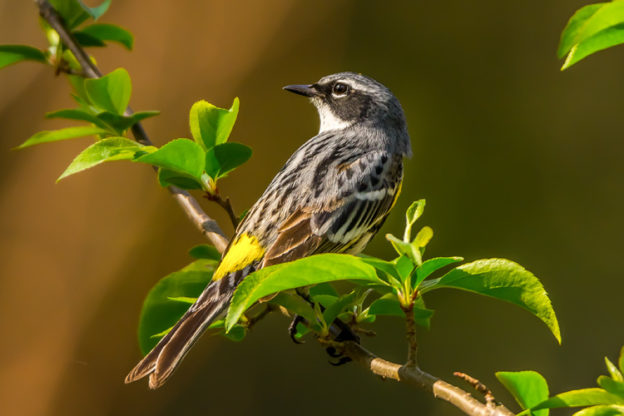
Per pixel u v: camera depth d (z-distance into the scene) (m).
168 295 6.12
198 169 5.53
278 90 14.74
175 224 13.58
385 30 16.22
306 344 14.74
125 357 13.45
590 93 16.47
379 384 14.38
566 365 14.49
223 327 5.73
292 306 5.21
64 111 6.33
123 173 13.57
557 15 16.55
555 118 16.33
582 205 15.75
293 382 14.57
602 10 4.37
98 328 13.44
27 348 13.27
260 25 14.25
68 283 13.40
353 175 6.75
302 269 4.16
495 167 16.02
